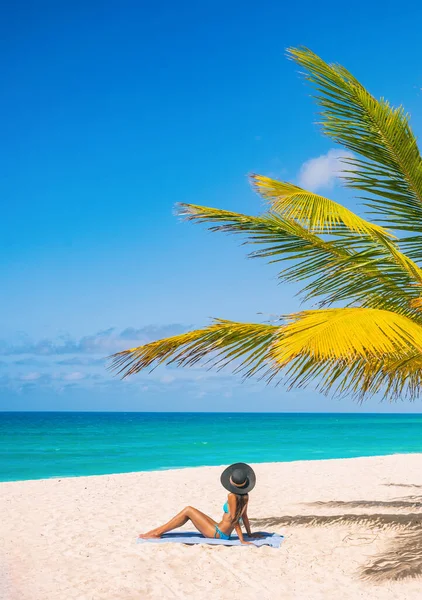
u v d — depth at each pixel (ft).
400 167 23.27
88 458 98.37
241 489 25.75
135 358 21.70
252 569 22.39
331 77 22.13
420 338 17.11
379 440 153.79
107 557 24.58
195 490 46.52
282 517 32.86
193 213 24.90
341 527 29.35
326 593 19.83
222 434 193.47
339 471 60.03
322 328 16.52
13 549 26.68
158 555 24.16
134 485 49.67
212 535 25.94
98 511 36.83
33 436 177.17
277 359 15.46
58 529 31.14
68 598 19.63
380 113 22.22
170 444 135.54
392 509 36.32
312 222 22.59
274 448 121.90
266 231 25.30
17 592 20.30
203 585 20.80
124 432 210.59
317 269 25.59
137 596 19.81
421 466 65.10
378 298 25.08
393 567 22.04
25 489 47.55
